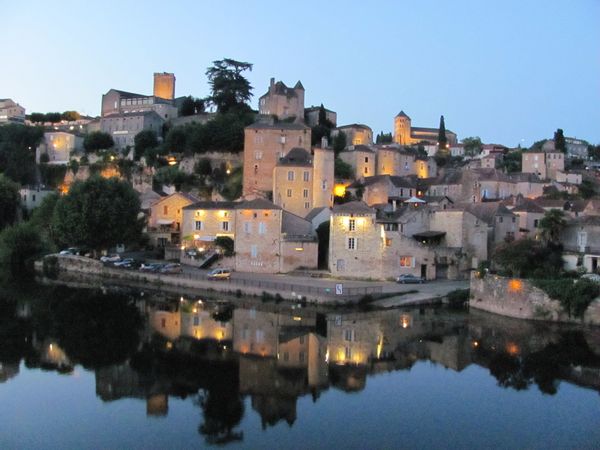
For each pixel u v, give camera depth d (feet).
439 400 139.64
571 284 207.72
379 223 293.02
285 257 316.40
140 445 117.08
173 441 118.93
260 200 329.31
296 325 213.25
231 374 158.92
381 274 286.87
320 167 391.04
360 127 541.34
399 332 201.36
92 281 320.29
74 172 548.72
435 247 293.43
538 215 354.95
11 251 376.89
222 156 508.94
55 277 333.83
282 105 558.15
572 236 278.05
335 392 145.59
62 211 345.72
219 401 139.64
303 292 249.14
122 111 648.38
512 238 305.12
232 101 586.04
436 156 652.89
